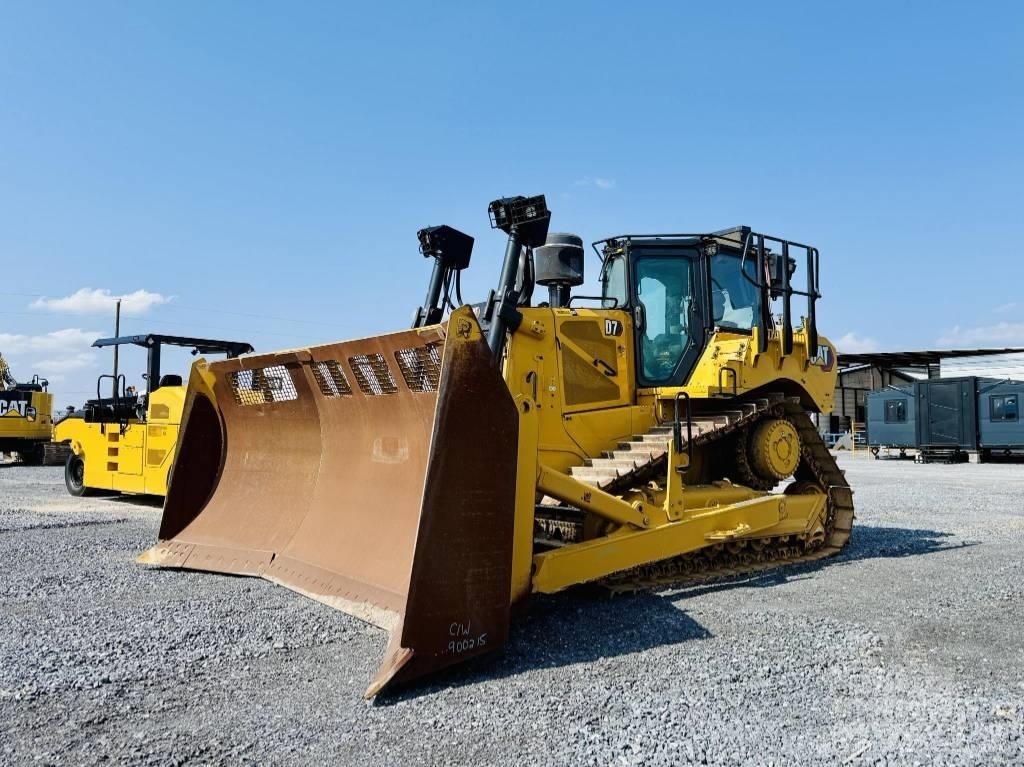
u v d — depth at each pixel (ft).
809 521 24.25
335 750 9.91
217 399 22.06
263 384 20.42
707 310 22.93
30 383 81.46
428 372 15.20
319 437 19.51
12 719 10.85
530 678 12.69
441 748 9.98
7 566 21.81
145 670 12.93
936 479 61.57
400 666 12.03
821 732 10.50
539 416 20.04
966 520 34.37
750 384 22.41
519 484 14.97
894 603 18.12
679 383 22.67
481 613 13.19
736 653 14.02
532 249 20.03
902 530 30.96
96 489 45.70
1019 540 28.17
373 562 16.05
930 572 21.98
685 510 20.15
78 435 44.98
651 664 13.39
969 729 10.60
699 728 10.59
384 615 14.67
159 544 21.67
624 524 18.37
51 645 14.25
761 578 21.15
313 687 12.21
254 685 12.28
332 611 16.48
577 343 21.21
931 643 14.76
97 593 18.29
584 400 21.22
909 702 11.64
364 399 17.34
